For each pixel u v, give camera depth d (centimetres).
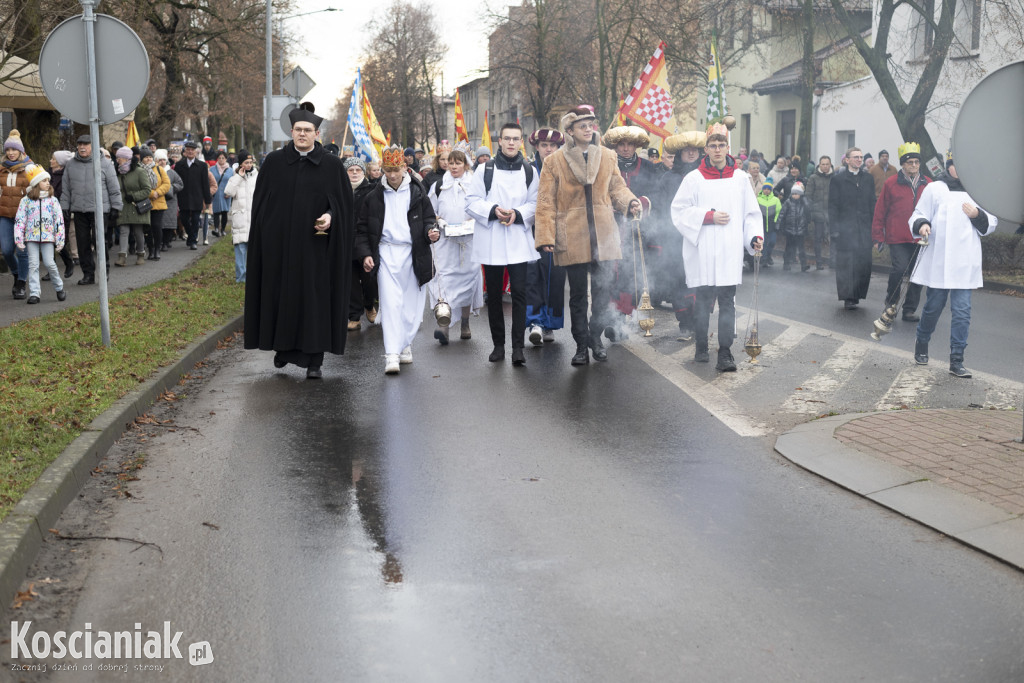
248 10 3447
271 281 940
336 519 545
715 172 959
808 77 2555
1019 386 876
